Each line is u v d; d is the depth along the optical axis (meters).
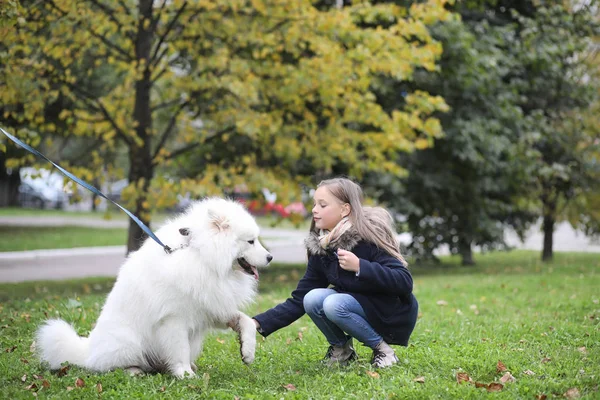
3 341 5.84
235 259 4.56
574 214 16.89
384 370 4.52
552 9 14.39
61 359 4.75
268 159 12.43
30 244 18.86
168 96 11.51
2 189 35.25
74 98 10.83
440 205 15.15
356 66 10.66
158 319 4.47
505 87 14.27
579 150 15.50
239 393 4.22
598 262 15.59
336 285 4.70
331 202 4.67
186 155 13.20
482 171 14.48
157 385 4.32
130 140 11.35
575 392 3.99
